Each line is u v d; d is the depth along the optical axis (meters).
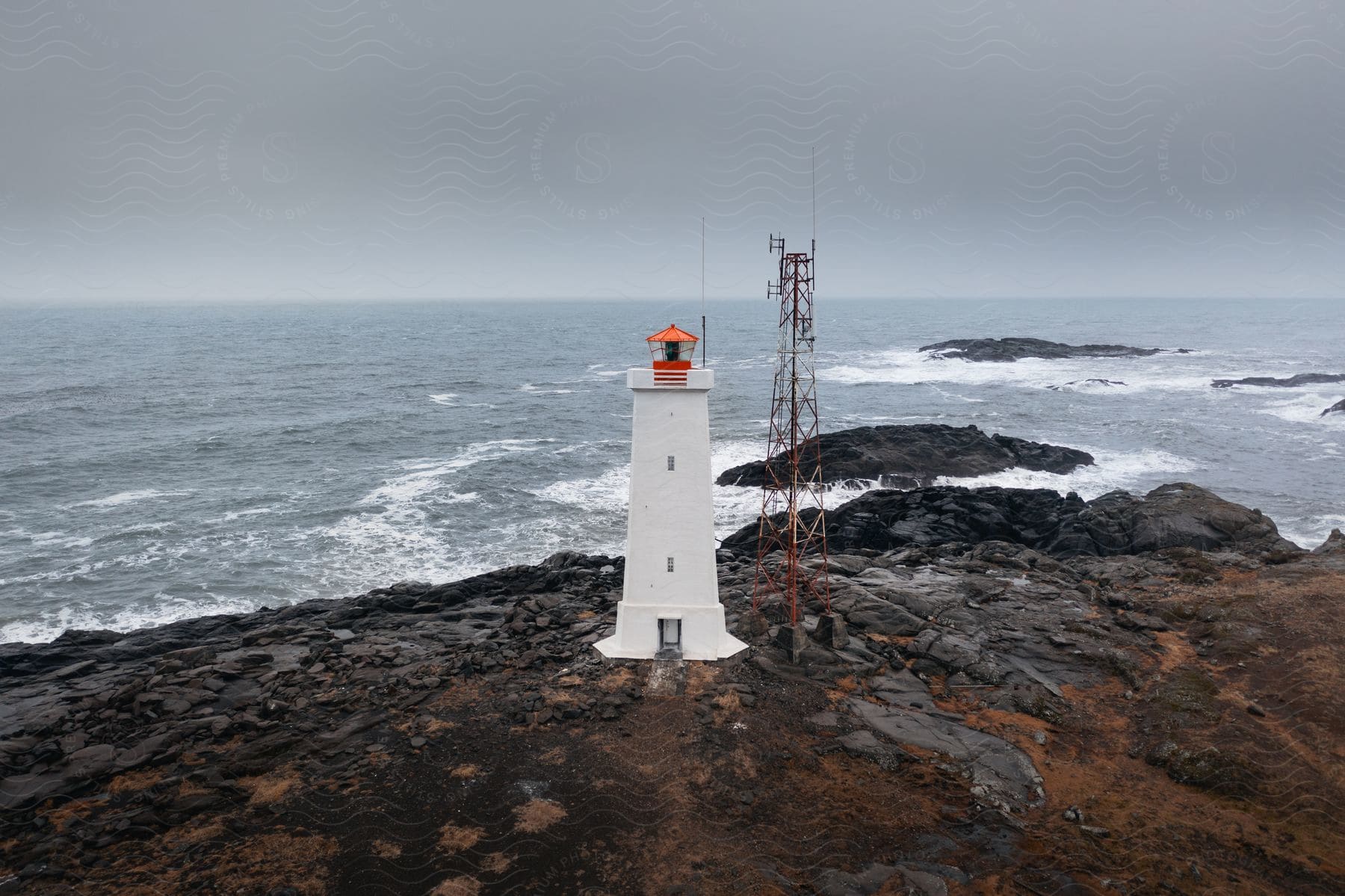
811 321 26.47
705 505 25.25
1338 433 69.19
